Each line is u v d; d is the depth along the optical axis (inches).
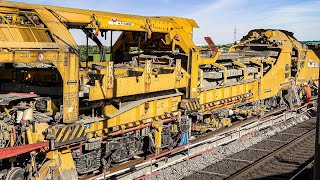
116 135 454.9
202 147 561.6
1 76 429.1
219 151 563.5
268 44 909.2
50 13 382.0
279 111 877.8
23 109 349.4
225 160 520.7
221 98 671.1
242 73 738.8
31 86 407.5
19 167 337.1
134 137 473.7
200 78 597.3
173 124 541.6
